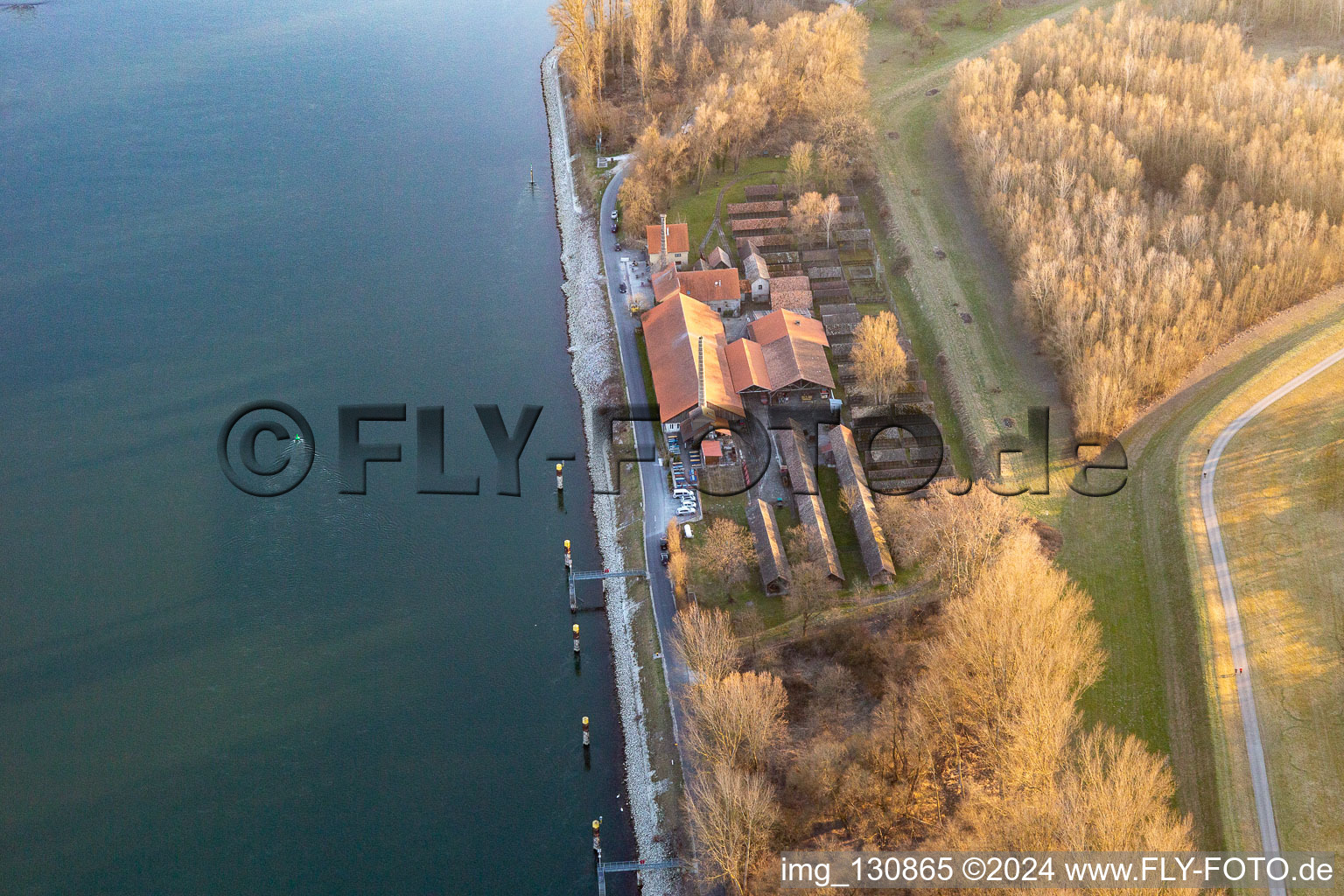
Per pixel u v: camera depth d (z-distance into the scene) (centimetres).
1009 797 11731
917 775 12488
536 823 13475
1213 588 15038
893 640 14738
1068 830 11056
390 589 16262
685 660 14638
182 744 14175
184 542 16788
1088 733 13388
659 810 13412
